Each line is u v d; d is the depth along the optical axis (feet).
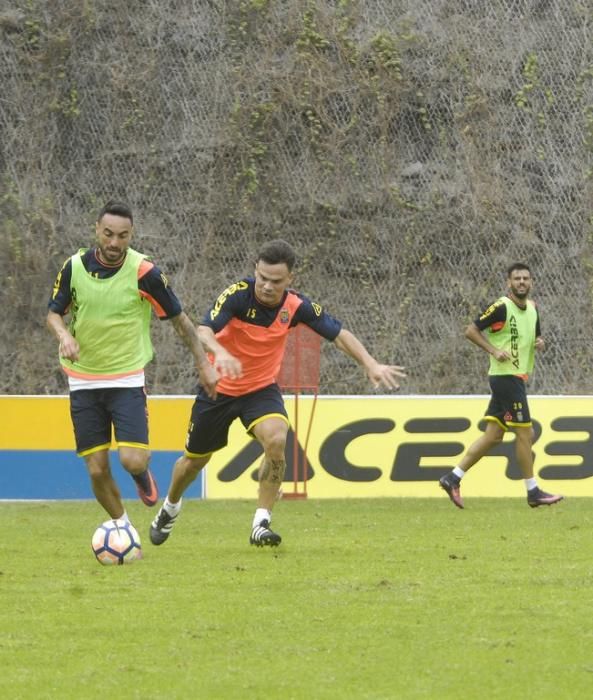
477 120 212.84
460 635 63.10
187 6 213.25
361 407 163.84
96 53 211.20
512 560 93.09
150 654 58.95
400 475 162.91
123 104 210.38
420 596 75.05
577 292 207.92
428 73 213.46
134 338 90.17
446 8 215.10
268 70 211.00
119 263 88.74
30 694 51.31
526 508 144.05
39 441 162.20
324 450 162.81
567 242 209.87
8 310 204.23
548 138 213.05
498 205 210.18
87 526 124.67
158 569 87.20
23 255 205.67
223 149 209.05
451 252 208.64
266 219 208.54
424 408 163.94
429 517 132.26
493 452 163.02
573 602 73.05
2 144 209.26
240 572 85.46
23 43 211.00
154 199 208.74
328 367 203.62
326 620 67.21
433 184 210.38
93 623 66.49
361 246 208.13
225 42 212.23
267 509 97.86
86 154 209.67
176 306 89.10
